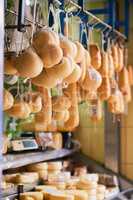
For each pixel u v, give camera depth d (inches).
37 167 101.0
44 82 64.6
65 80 70.6
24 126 111.0
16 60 60.8
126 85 111.2
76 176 111.4
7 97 67.1
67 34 76.2
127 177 136.4
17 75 65.0
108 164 134.5
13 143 104.6
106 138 135.3
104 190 103.4
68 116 83.9
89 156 136.7
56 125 115.4
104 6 129.4
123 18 135.9
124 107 121.0
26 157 101.7
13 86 72.9
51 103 77.7
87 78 81.4
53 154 115.2
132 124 137.8
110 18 114.5
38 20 69.9
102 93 94.5
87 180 97.7
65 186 96.0
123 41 118.9
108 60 95.0
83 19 85.2
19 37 64.1
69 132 127.0
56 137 119.6
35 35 62.9
